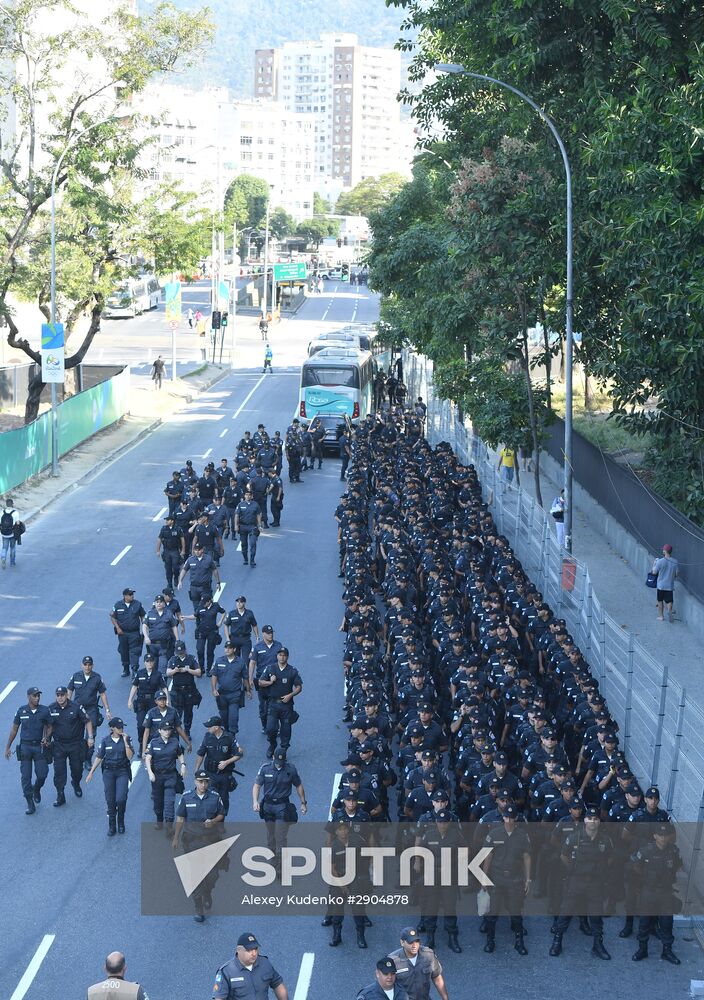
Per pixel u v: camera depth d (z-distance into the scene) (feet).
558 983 44.09
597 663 73.26
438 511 96.22
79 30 158.10
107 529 115.24
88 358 269.44
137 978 43.98
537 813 48.34
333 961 45.50
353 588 75.61
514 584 75.15
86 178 162.20
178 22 153.07
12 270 152.76
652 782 59.16
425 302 150.51
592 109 96.58
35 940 46.47
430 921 46.19
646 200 82.89
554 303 116.88
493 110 133.90
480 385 113.91
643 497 100.63
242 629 69.82
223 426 179.83
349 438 141.79
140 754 63.10
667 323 83.05
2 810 57.98
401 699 59.62
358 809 46.88
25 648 80.69
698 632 83.10
